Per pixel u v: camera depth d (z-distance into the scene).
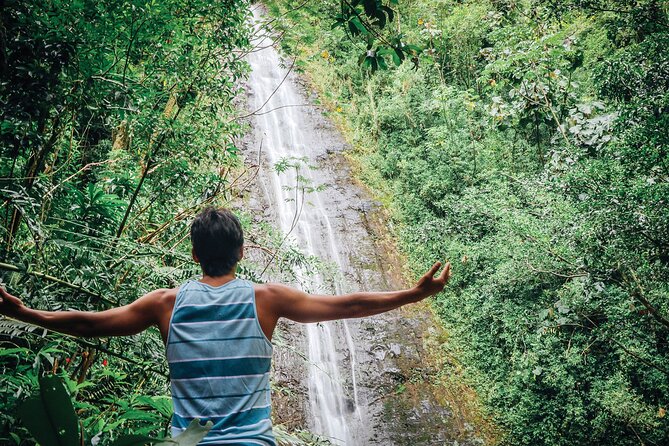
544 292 12.46
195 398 1.52
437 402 13.50
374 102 19.86
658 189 7.60
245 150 18.06
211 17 6.50
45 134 5.30
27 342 3.44
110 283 3.78
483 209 13.42
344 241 16.50
